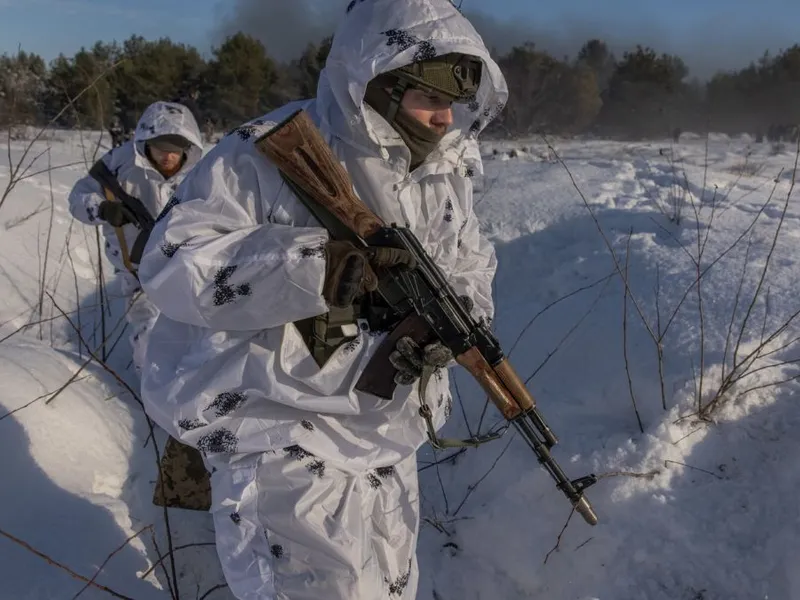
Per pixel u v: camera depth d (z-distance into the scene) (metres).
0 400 2.58
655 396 2.81
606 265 4.09
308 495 1.68
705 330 3.05
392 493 1.91
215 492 1.75
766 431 2.56
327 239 1.63
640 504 2.45
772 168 8.98
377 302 1.79
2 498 2.27
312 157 1.65
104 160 3.90
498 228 5.39
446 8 1.69
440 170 1.83
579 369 3.23
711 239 4.22
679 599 2.23
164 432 3.15
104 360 3.84
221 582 2.47
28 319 4.38
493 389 1.84
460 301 1.83
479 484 2.90
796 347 2.86
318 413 1.75
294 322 1.71
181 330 1.77
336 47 1.70
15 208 5.72
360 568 1.68
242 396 1.70
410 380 1.75
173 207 1.66
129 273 3.82
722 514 2.37
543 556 2.49
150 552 2.47
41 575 2.06
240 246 1.60
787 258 3.75
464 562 2.63
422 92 1.68
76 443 2.69
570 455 2.69
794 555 2.15
